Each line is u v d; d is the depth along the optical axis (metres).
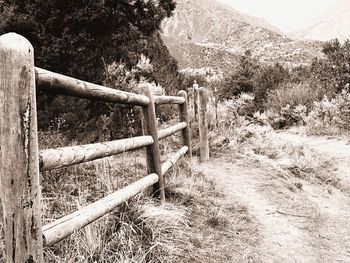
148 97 3.61
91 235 2.58
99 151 2.46
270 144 7.45
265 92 14.58
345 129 9.96
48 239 1.85
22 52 1.65
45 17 7.69
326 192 5.35
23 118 1.66
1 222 2.35
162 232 3.01
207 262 2.83
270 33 150.12
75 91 2.26
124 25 8.67
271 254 3.16
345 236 3.74
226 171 5.69
